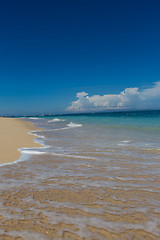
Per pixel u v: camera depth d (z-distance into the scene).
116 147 8.04
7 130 15.66
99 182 3.97
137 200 3.14
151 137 10.85
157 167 5.11
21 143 9.02
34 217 2.55
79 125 22.23
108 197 3.24
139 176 4.38
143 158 6.11
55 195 3.28
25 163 5.42
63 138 11.08
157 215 2.68
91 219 2.54
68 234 2.21
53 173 4.53
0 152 6.82
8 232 2.21
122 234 2.24
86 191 3.48
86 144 8.86
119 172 4.67
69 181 4.00
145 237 2.20
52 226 2.36
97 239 2.14
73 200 3.10
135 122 24.77
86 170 4.81
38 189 3.54
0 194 3.28
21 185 3.72
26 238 2.11
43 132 14.91
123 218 2.59
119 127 18.05
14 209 2.76
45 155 6.50
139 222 2.50
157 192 3.47
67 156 6.38
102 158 6.11
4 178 4.12
